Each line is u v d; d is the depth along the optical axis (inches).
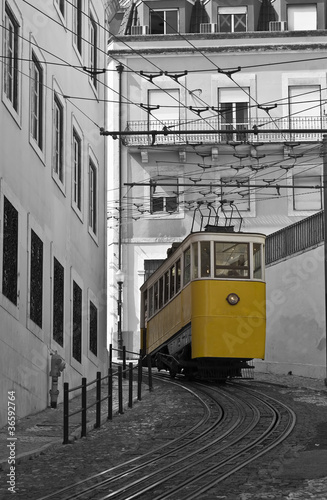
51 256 860.0
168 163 1758.1
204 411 807.1
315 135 1731.1
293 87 1750.7
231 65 1756.9
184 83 1758.1
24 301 756.0
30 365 772.0
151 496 435.8
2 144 692.7
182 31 1774.1
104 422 745.0
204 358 1049.5
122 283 1609.3
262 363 1369.3
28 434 660.1
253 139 1731.1
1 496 445.1
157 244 1749.5
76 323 982.4
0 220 679.1
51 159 873.5
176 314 1122.0
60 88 923.4
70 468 530.3
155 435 669.3
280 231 1320.1
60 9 946.7
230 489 446.9
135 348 1742.1
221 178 1749.5
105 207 1189.7
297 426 695.1
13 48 748.6
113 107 1759.4
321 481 465.1
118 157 1759.4
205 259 1039.6
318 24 1776.6
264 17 1802.4
